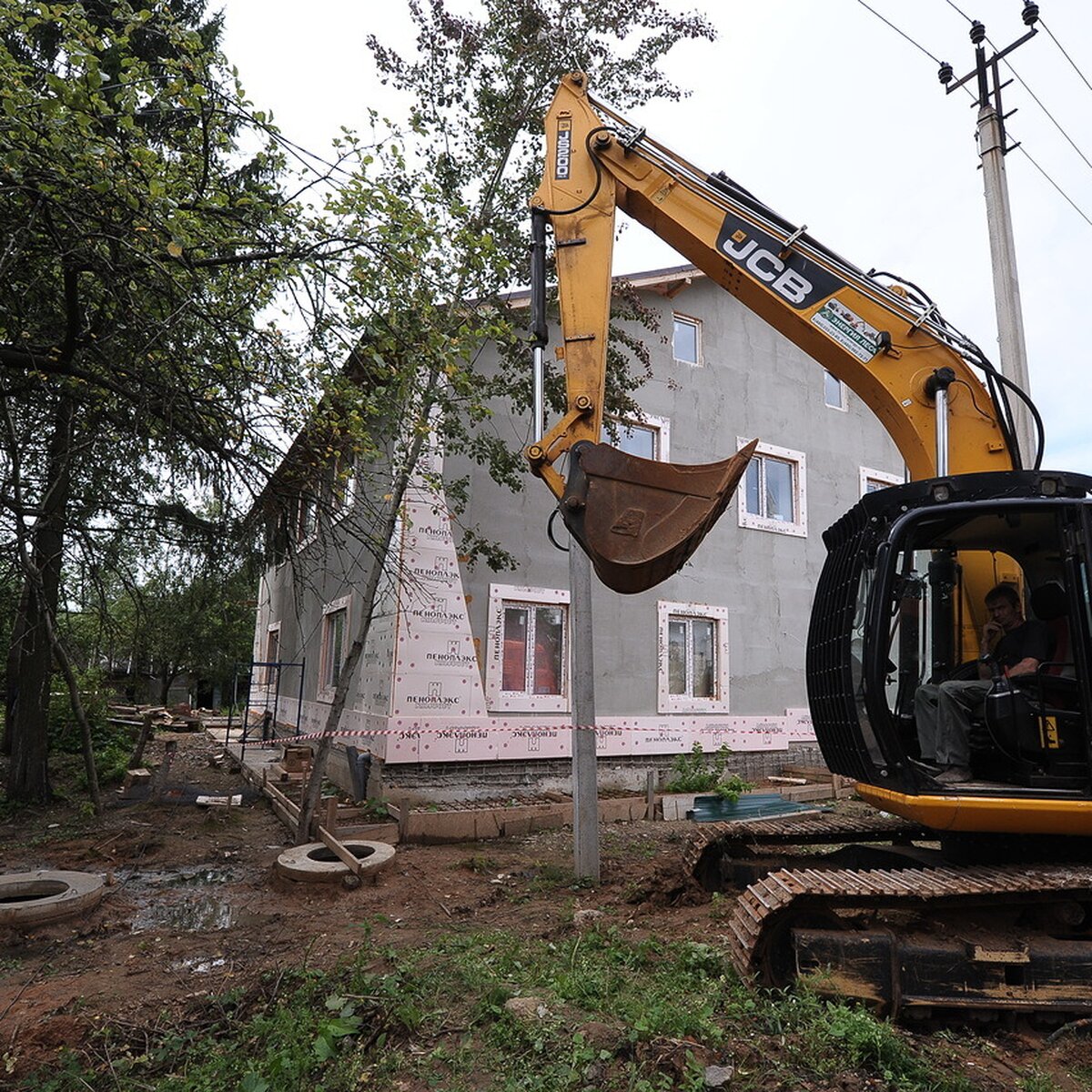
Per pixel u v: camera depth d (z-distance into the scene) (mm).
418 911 6531
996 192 8852
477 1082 3463
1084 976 4445
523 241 9891
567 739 11531
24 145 4793
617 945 5336
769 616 14164
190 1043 4062
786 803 11320
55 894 6715
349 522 7922
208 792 11906
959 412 5676
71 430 6984
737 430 14352
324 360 6559
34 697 11039
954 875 4859
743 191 6215
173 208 5109
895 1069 3705
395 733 10234
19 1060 3961
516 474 11812
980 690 5055
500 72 9797
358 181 5707
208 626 21328
